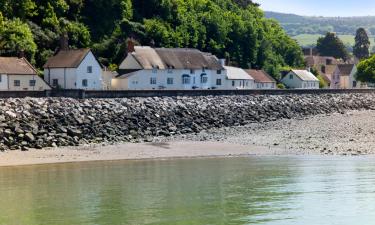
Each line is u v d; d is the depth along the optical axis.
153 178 50.78
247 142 73.12
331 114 108.31
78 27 134.75
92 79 108.50
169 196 43.09
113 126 75.88
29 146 65.62
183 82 125.12
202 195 43.28
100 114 76.94
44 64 113.81
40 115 71.44
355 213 37.50
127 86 115.19
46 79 108.00
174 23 157.50
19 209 39.56
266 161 59.81
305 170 53.53
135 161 60.84
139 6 156.25
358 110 118.88
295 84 170.88
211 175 51.94
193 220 36.12
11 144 64.69
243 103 98.38
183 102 89.31
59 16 135.00
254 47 169.88
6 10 121.38
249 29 170.25
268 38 185.25
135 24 146.88
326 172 52.16
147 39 146.00
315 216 36.84
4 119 67.69
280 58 186.38
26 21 124.81
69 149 66.44
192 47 155.50
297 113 105.00
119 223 35.66
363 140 73.00
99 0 143.25
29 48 114.19
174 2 159.75
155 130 78.56
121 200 41.88
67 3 139.00
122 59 123.50
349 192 43.62
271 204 40.16
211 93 96.31
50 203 41.16
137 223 35.56
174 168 56.31
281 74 173.25
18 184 48.28
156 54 122.31
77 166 57.62
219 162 59.84
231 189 45.44
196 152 66.44
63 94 78.44
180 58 126.25
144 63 118.25
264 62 172.38
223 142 73.19
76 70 105.56
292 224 35.12
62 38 117.00
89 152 65.12
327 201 40.84
